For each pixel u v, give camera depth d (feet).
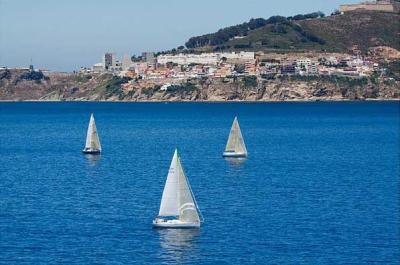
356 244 609.01
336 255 578.25
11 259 570.05
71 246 606.55
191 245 607.37
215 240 622.54
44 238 633.20
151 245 607.37
